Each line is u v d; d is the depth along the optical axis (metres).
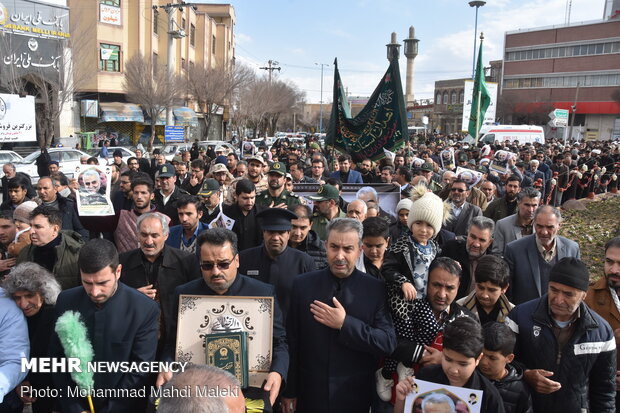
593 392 3.29
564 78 69.19
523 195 5.21
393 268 3.71
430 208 3.89
